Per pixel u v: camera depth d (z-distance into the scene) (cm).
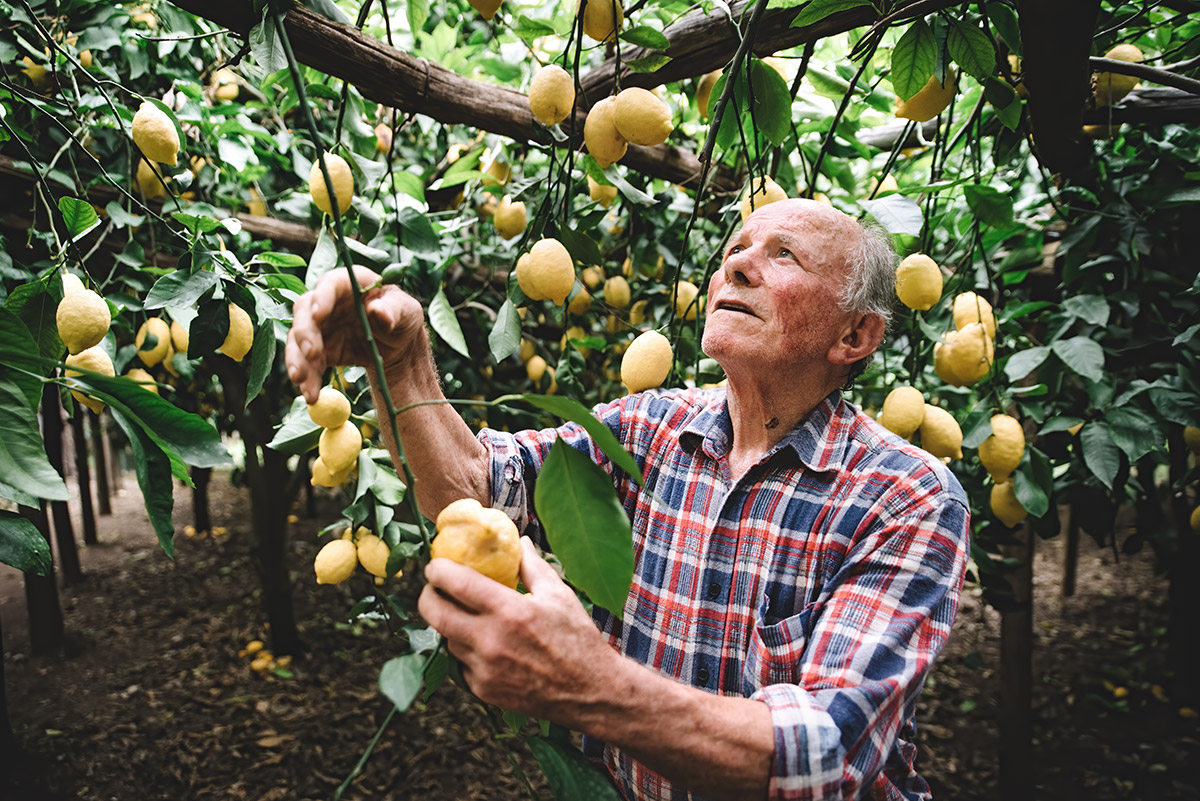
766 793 75
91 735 336
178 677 393
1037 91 140
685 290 182
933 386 205
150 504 82
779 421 113
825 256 107
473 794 302
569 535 77
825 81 186
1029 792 271
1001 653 275
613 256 271
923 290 143
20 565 82
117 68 197
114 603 502
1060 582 567
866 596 92
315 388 80
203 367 289
